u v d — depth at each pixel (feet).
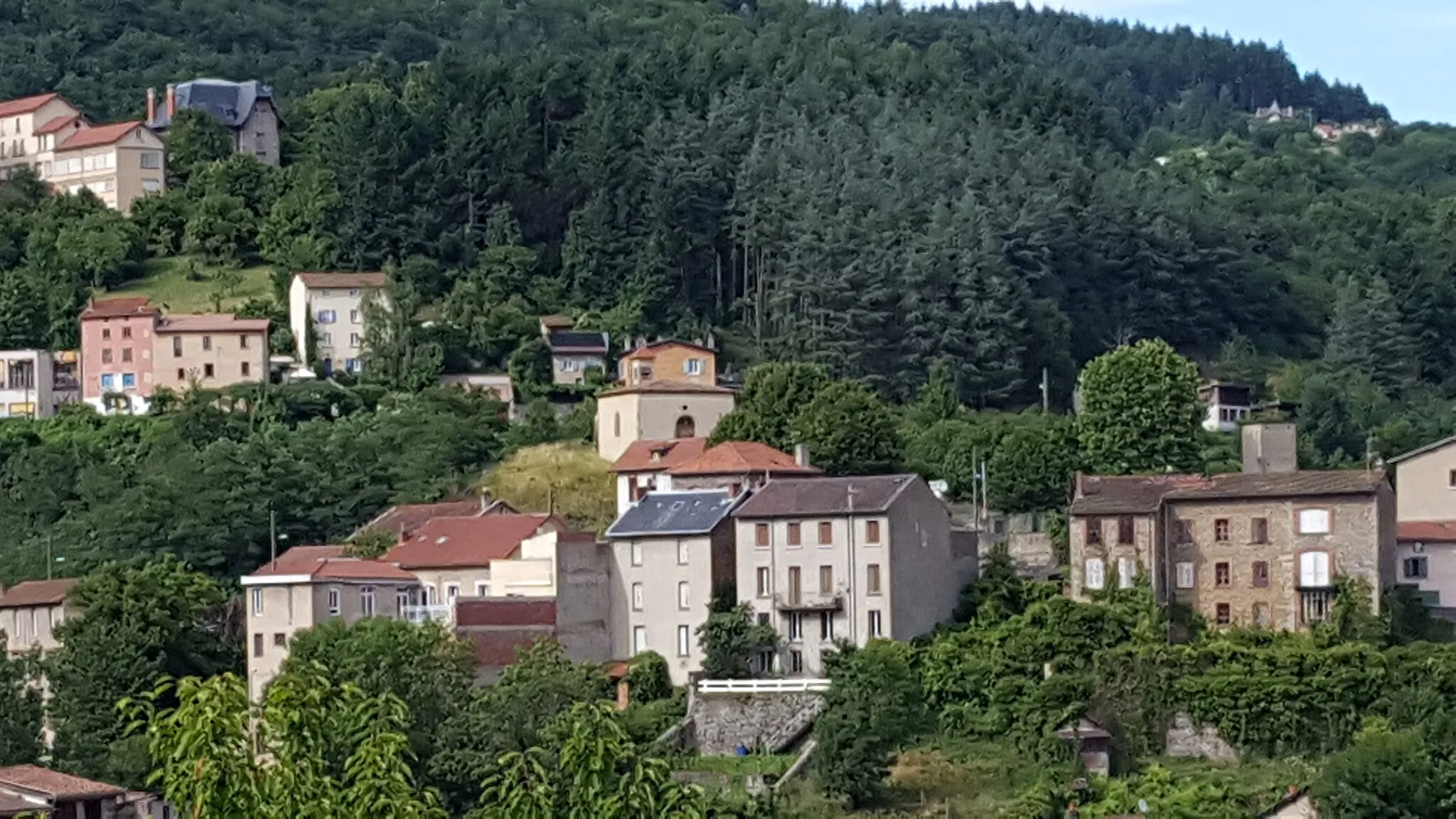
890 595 638.12
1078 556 638.12
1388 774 537.24
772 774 581.12
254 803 272.51
